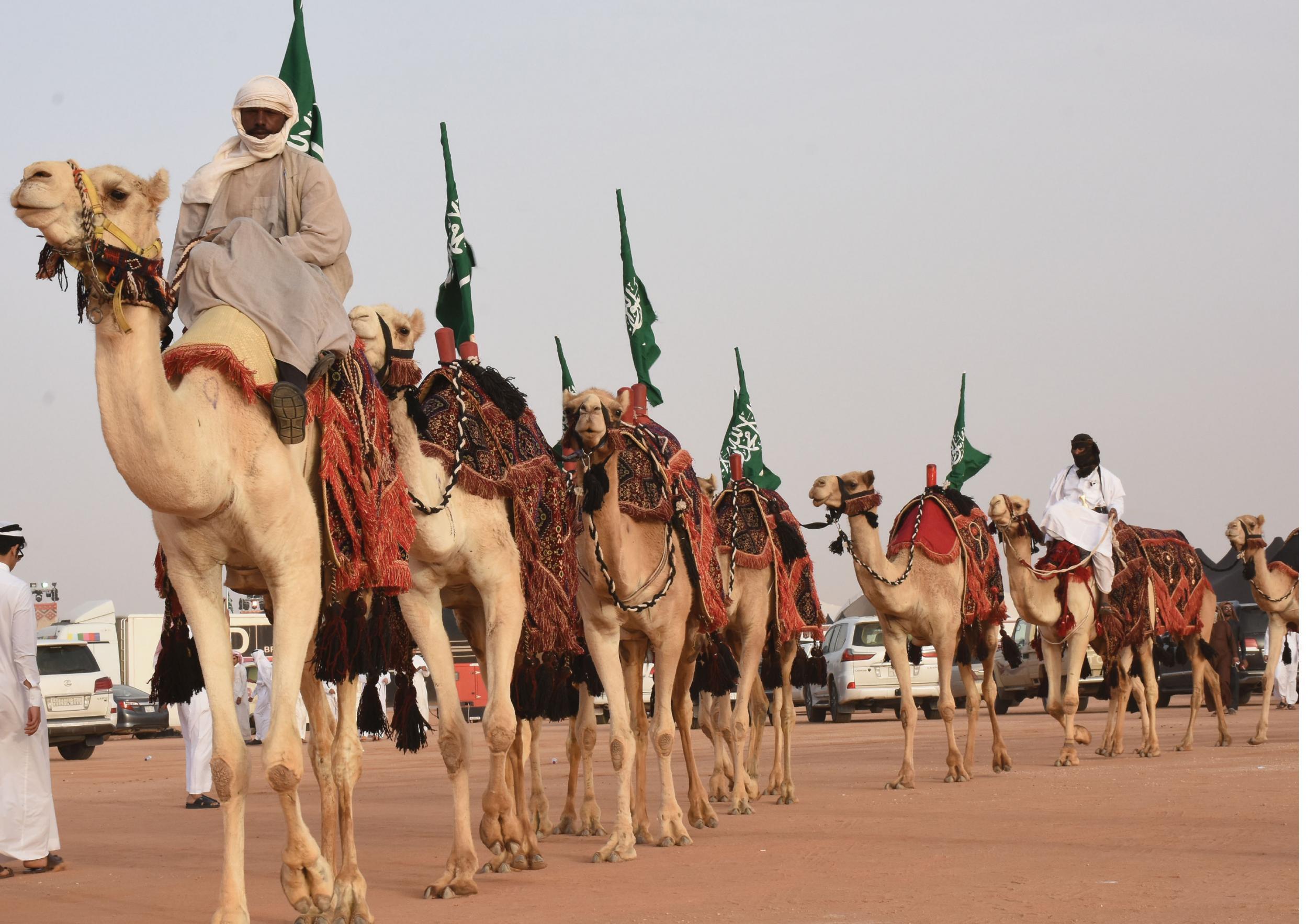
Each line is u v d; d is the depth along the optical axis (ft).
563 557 30.76
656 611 33.76
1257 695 120.67
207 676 21.63
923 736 85.46
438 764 76.69
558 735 102.12
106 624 131.13
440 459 27.58
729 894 25.82
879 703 108.47
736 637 44.96
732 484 43.75
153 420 19.65
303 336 22.86
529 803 38.93
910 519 52.26
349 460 23.70
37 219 18.85
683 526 33.81
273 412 21.72
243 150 26.05
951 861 29.35
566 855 32.76
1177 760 57.11
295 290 23.31
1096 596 59.21
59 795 59.72
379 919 24.09
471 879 27.02
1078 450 61.31
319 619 24.07
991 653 55.42
